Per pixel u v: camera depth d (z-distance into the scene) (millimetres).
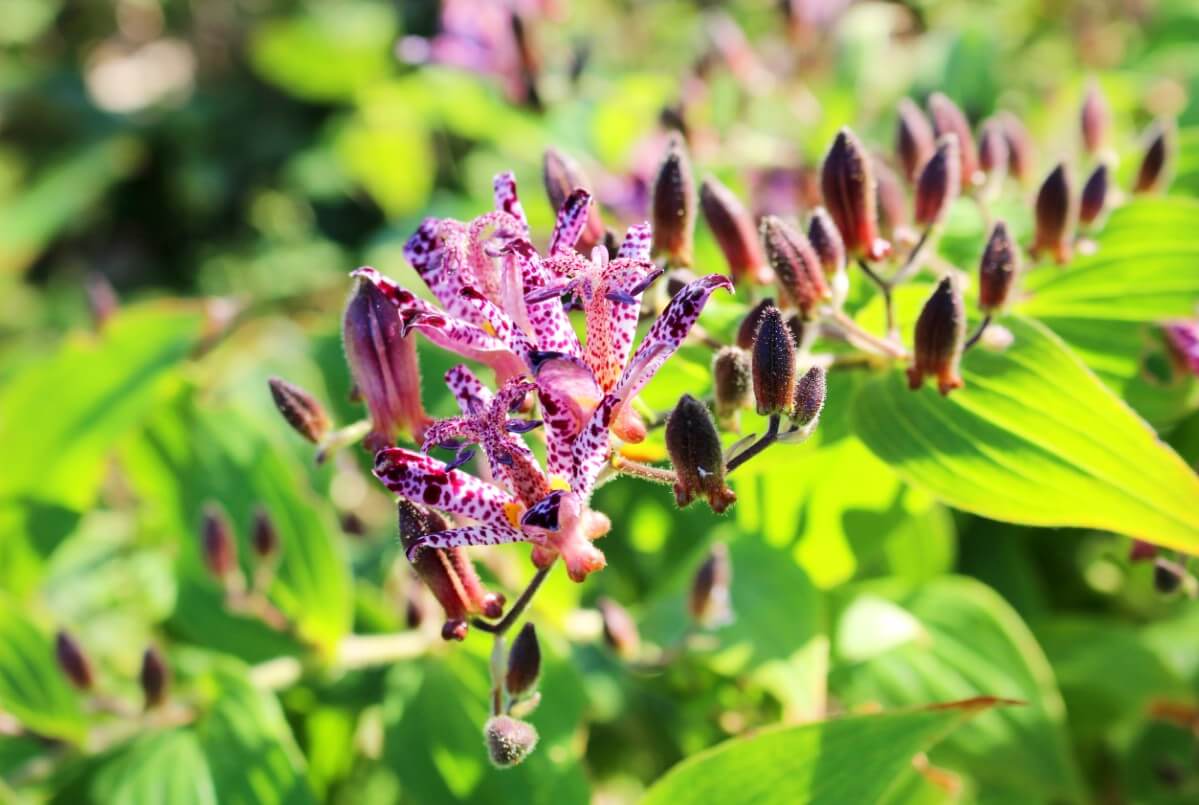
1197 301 351
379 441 321
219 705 363
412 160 648
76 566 440
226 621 393
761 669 359
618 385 292
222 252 913
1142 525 318
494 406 293
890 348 333
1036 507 325
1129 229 356
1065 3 578
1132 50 532
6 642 370
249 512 394
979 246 378
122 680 411
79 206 932
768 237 325
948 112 364
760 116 471
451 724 360
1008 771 363
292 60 705
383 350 312
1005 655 370
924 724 319
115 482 447
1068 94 467
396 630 396
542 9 490
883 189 358
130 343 422
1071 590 418
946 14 609
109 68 1079
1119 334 355
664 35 628
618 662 384
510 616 312
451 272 307
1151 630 404
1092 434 323
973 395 331
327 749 388
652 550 414
